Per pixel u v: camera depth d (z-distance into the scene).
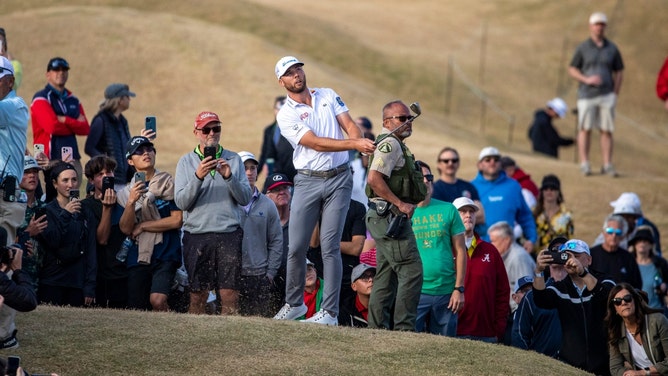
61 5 121.06
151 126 39.22
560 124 135.25
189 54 103.19
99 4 124.62
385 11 168.00
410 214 32.94
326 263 34.53
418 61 139.25
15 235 29.62
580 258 36.03
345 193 34.25
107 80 95.19
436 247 37.34
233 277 35.81
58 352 27.67
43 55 97.56
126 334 29.84
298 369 28.02
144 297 37.03
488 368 30.19
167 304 37.41
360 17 158.75
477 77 142.25
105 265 37.44
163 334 30.12
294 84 33.72
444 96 129.38
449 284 37.50
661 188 75.19
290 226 34.47
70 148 44.22
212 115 35.81
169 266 37.00
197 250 35.78
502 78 145.12
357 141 32.28
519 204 53.28
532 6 179.50
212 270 35.94
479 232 47.75
